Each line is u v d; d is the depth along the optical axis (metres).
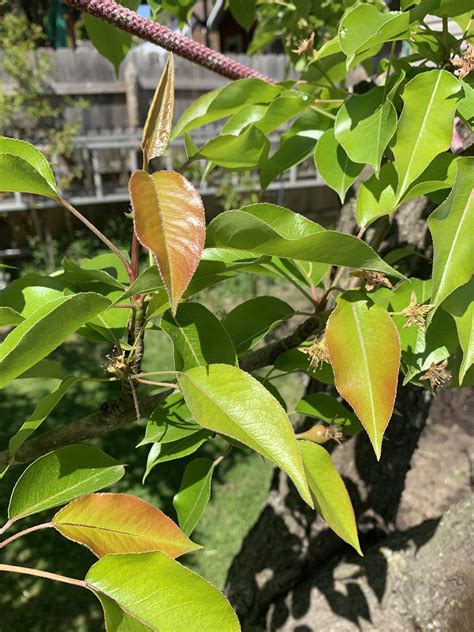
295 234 0.24
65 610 0.82
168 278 0.17
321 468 0.28
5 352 0.21
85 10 0.26
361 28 0.23
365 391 0.22
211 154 0.29
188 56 0.30
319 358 0.25
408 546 0.50
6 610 0.82
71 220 1.98
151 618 0.19
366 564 0.52
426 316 0.25
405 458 0.53
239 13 0.54
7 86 1.74
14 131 1.80
